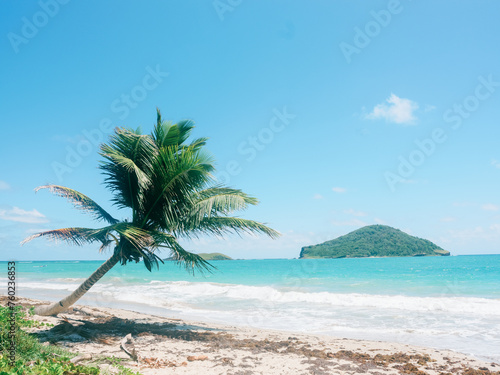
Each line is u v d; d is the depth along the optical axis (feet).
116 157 28.73
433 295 72.02
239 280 123.65
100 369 20.04
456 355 27.91
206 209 31.86
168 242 30.89
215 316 47.83
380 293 76.74
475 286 89.25
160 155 30.89
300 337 34.19
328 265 229.86
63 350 23.16
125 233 27.37
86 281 31.71
